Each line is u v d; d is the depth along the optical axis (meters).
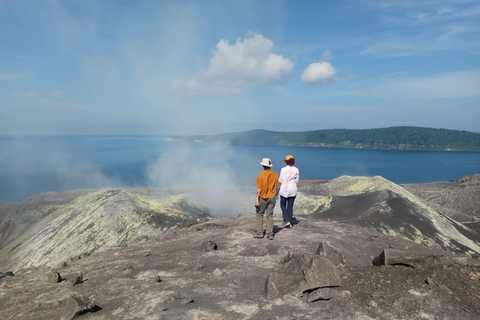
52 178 151.62
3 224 43.12
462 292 4.81
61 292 6.64
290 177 11.94
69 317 4.88
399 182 137.12
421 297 4.78
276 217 15.57
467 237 26.61
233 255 8.48
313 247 8.85
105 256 10.96
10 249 33.16
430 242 23.05
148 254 9.72
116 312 5.06
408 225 24.80
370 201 30.06
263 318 4.55
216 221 17.75
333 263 6.32
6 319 5.46
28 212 45.59
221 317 4.65
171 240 12.51
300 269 5.73
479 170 186.75
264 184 9.95
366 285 5.37
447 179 146.25
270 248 8.99
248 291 5.68
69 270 9.59
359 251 9.03
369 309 4.57
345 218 25.92
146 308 5.13
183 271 7.34
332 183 48.19
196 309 4.96
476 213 50.88
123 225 26.78
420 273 5.64
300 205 34.31
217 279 6.49
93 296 5.98
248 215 18.16
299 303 4.95
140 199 35.59
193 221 27.34
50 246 28.19
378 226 24.27
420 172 177.00
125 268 7.97
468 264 6.02
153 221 27.05
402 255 6.21
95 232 27.14
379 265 6.55
